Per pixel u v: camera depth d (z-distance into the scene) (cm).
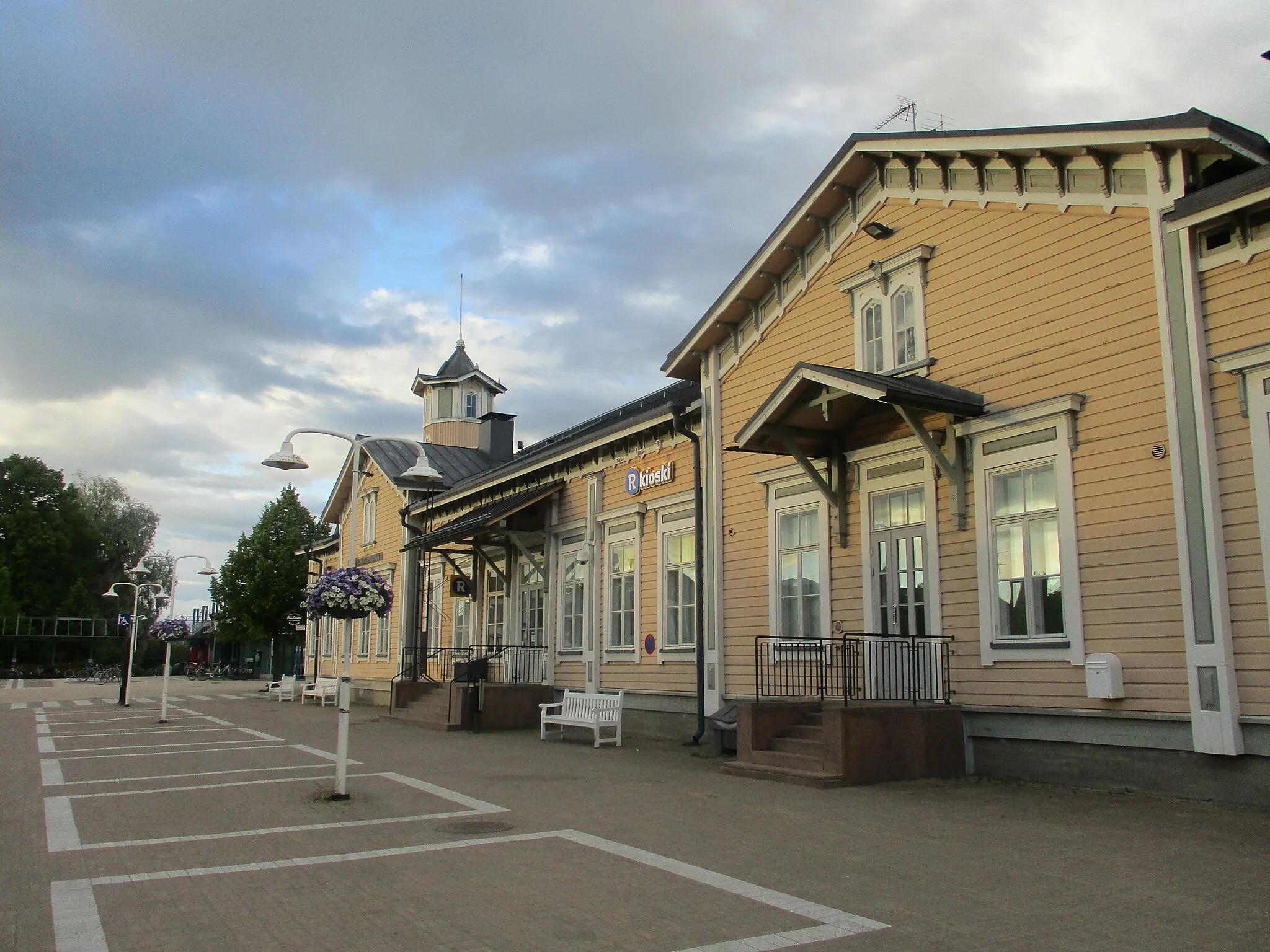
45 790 1131
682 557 1781
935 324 1317
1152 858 739
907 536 1338
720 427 1695
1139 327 1073
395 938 559
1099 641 1080
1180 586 1006
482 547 2503
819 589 1468
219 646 7250
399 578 3055
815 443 1436
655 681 1806
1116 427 1085
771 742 1255
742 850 782
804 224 1521
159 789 1134
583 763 1388
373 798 1059
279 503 5869
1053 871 702
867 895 642
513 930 572
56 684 5656
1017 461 1188
